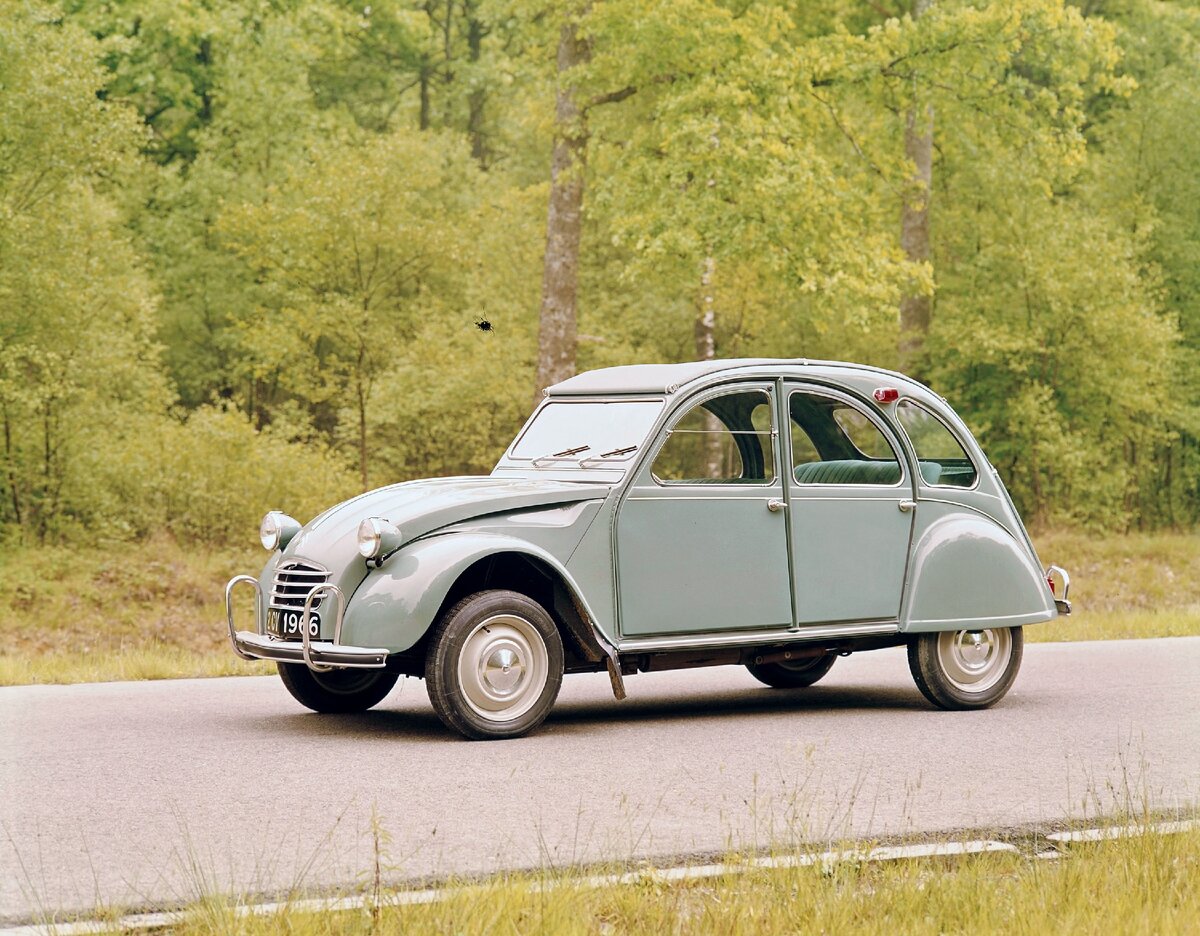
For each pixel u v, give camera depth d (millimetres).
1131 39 34781
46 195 25203
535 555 7516
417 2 48812
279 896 4395
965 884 4512
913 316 31141
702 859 5059
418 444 32969
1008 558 9000
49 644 19953
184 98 39469
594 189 24266
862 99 26031
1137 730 8109
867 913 4301
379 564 7406
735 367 8312
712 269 24078
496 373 31281
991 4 24172
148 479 24641
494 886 4340
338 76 45250
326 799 5949
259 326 27859
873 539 8594
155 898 4410
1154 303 30844
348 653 7211
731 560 8102
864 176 25188
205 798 5945
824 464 8555
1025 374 31062
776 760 7027
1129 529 33312
